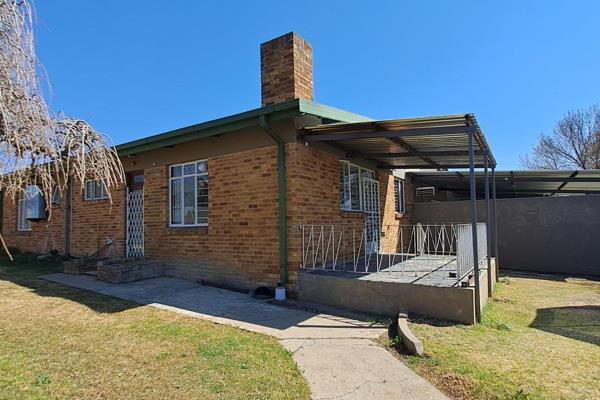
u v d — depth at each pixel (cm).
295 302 712
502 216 1341
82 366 409
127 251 1090
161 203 986
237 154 834
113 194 1132
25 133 297
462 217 1423
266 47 871
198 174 922
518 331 566
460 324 577
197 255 896
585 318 663
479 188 1800
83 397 341
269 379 384
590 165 3020
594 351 483
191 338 501
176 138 884
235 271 823
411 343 461
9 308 651
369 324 579
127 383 369
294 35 832
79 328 543
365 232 1035
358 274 722
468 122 632
